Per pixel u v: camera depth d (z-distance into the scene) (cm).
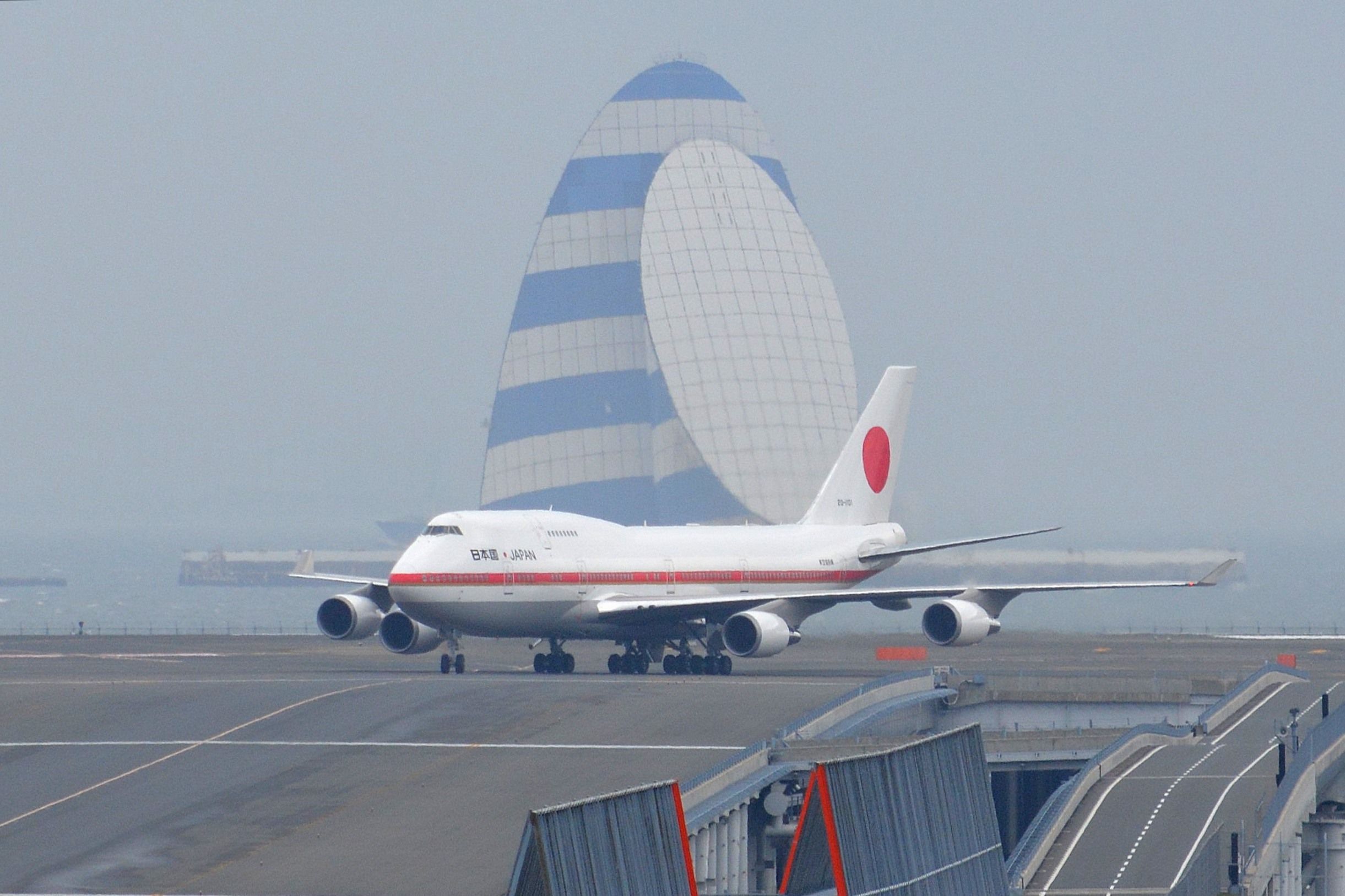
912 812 19188
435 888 18838
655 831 16425
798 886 18662
